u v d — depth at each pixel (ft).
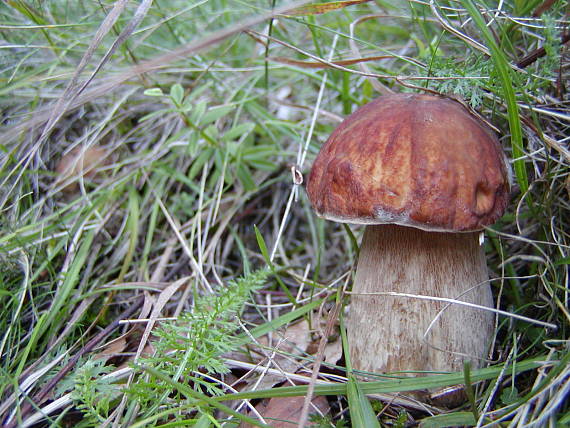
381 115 1.02
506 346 1.10
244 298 1.04
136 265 1.36
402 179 0.97
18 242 1.21
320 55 1.42
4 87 1.30
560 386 0.94
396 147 0.98
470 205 0.97
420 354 1.04
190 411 1.04
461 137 0.99
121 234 1.37
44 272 1.26
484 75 1.11
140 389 0.97
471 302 1.05
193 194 1.48
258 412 1.05
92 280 1.31
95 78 1.36
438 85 1.15
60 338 1.13
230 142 1.44
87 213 1.34
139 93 1.54
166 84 1.54
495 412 0.95
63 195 1.42
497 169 1.00
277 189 1.56
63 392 1.04
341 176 1.00
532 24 1.17
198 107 1.38
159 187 1.44
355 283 1.11
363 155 0.99
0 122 1.35
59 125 1.46
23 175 1.32
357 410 0.95
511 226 1.23
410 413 1.05
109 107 1.51
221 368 1.00
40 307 1.22
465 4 1.03
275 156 1.58
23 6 1.31
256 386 1.08
